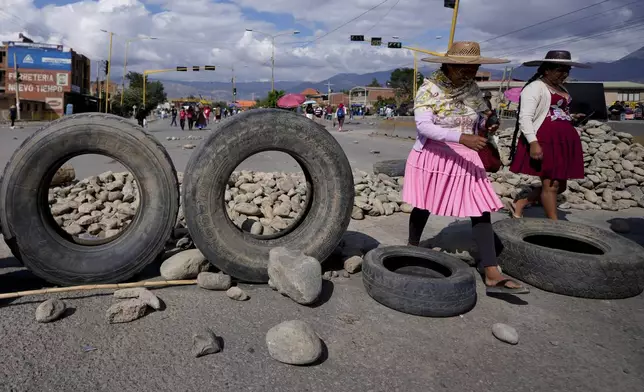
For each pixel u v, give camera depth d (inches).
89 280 143.9
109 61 2285.9
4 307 130.6
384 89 4653.1
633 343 124.1
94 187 263.4
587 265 148.5
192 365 106.5
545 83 194.2
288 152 155.3
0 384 96.9
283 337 109.3
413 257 159.5
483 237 149.2
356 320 131.0
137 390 97.3
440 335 124.6
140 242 147.7
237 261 149.7
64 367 103.8
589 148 360.5
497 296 151.3
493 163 153.9
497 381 105.3
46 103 2800.2
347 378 104.3
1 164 438.6
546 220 188.9
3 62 2790.4
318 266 139.3
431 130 145.9
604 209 290.8
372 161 527.8
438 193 152.3
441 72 152.4
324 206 159.0
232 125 148.2
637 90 2159.2
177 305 135.6
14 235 139.1
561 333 128.3
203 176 145.5
